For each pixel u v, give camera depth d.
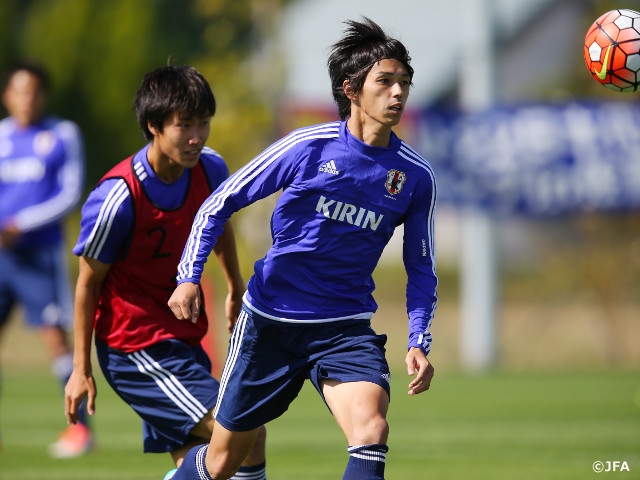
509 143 56.06
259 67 77.06
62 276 29.06
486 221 56.03
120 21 110.50
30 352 59.69
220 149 71.62
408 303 15.73
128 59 110.00
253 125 71.81
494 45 56.75
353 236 15.37
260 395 15.77
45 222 28.55
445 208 56.50
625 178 55.81
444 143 56.53
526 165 55.94
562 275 65.62
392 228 15.64
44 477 23.92
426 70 97.31
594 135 55.91
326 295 15.48
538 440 30.20
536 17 95.56
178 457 17.84
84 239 17.14
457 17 97.94
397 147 15.38
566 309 69.50
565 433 31.73
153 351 17.53
